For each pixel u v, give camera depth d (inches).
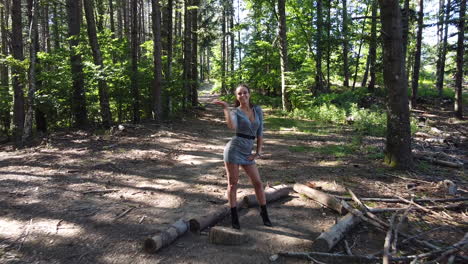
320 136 399.5
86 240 137.7
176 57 701.9
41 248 130.3
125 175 229.3
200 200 185.8
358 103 677.3
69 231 144.9
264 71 767.7
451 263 115.6
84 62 390.6
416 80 702.5
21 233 141.4
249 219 160.7
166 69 572.7
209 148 329.7
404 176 225.3
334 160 274.5
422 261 120.0
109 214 163.6
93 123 452.1
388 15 231.3
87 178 219.0
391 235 135.6
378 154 280.1
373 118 475.2
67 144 322.7
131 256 126.5
